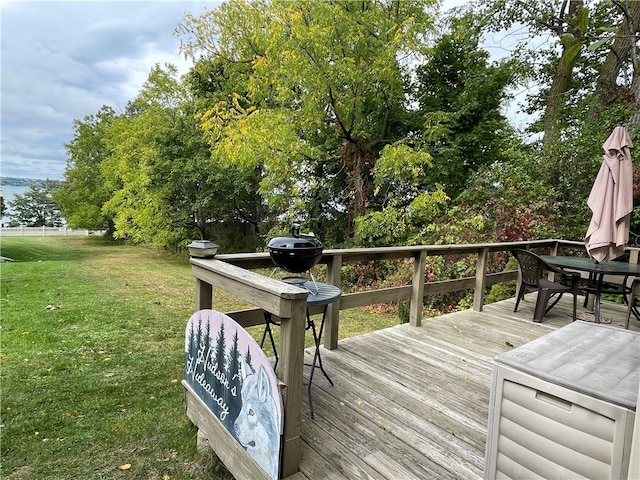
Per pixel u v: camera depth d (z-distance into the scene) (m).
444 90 9.16
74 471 2.11
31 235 24.73
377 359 2.92
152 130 12.34
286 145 8.05
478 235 6.55
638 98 6.41
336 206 9.89
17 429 2.53
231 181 11.38
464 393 2.39
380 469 1.66
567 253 6.16
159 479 2.04
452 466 1.69
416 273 3.71
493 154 8.59
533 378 1.23
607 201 3.37
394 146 7.82
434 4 8.30
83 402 2.92
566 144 6.52
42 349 4.08
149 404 2.90
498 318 4.13
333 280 3.05
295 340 1.54
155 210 12.63
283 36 7.80
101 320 5.28
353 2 7.88
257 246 12.34
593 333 1.67
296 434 1.61
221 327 1.87
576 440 1.13
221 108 8.30
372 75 7.97
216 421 1.91
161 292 7.50
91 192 19.58
